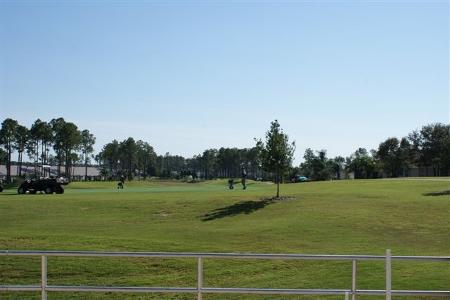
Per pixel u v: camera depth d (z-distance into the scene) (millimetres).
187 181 139750
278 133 42438
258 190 53969
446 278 16766
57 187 56094
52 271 17359
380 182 62906
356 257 8250
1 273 17188
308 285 16297
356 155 131750
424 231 27625
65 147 146875
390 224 29422
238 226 29719
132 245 21531
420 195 42344
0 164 151875
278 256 8102
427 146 127188
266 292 8320
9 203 39469
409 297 14750
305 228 28234
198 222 31734
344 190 48688
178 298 14875
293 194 43844
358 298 14703
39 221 32062
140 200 40219
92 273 17328
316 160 127250
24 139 142750
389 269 8312
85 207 37469
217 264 18719
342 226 28828
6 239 22078
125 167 187375
